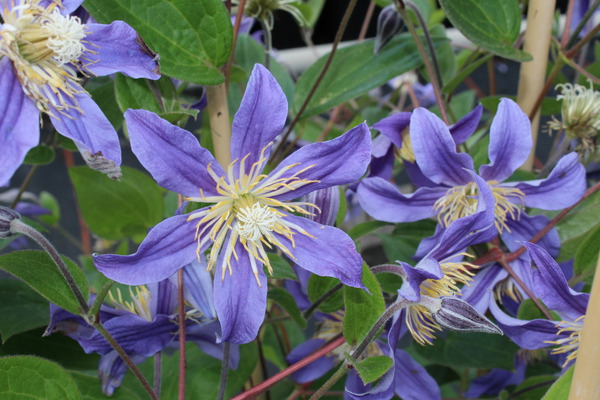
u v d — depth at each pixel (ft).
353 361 1.04
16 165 0.92
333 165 1.03
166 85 1.19
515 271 1.28
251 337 1.02
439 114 1.64
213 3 1.15
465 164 1.20
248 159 1.03
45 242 1.03
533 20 1.42
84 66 1.01
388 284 1.35
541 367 1.72
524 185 1.24
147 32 1.14
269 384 1.17
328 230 1.04
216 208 1.03
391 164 1.37
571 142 1.55
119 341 1.19
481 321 1.02
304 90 1.61
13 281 1.30
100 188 1.71
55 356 1.33
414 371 1.30
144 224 1.77
